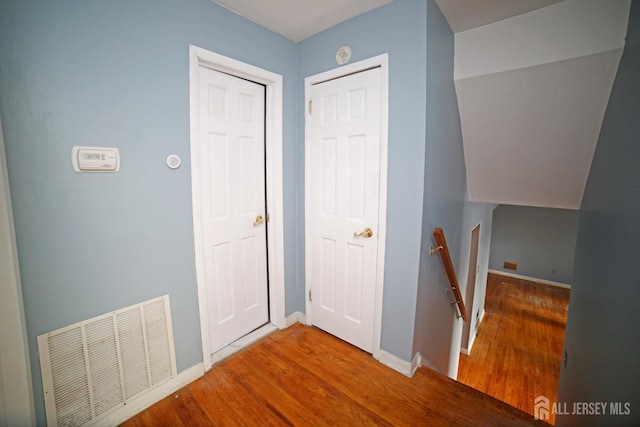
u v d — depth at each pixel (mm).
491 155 2391
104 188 1326
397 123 1720
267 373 1821
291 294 2408
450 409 1553
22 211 1114
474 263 3922
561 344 4219
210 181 1833
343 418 1491
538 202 2549
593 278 1594
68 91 1191
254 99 2064
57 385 1246
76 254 1266
